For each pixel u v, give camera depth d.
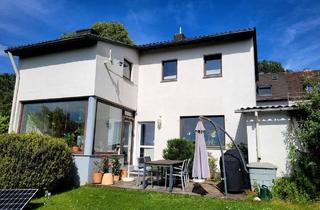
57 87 10.57
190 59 12.63
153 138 12.68
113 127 11.04
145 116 12.95
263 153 8.50
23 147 7.29
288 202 6.68
